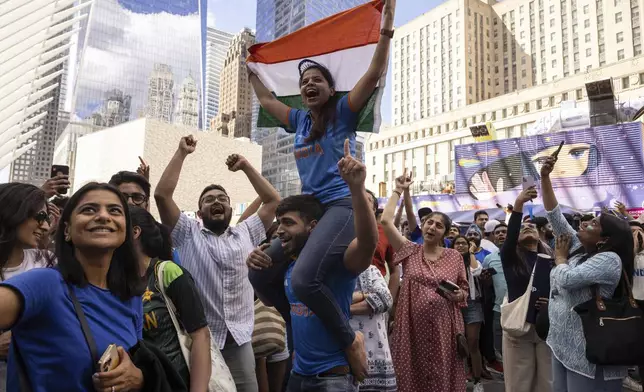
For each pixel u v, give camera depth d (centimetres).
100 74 8550
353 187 233
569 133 1495
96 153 2202
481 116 7769
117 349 179
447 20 11000
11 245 271
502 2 10881
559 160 1500
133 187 352
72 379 171
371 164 9444
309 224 279
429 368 411
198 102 9806
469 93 10456
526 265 514
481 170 1673
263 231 410
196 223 379
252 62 377
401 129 8919
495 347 721
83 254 193
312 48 353
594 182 1434
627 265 356
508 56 10725
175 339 236
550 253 556
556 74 9738
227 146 2123
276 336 440
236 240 382
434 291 427
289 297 287
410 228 608
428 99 11338
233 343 356
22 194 279
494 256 647
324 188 287
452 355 420
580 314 353
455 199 1727
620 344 331
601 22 8969
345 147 242
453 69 10750
